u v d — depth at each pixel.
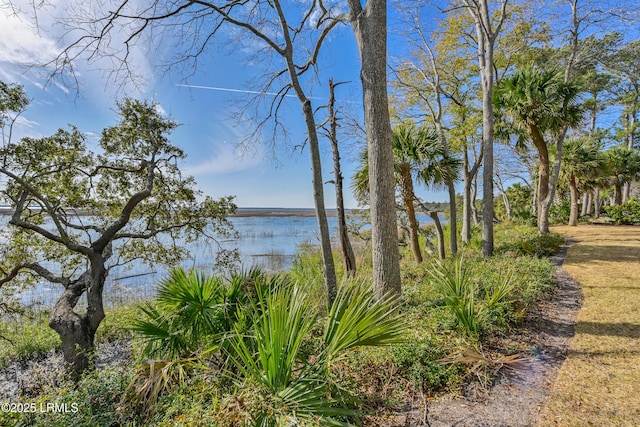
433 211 10.33
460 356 3.09
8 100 5.64
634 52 15.99
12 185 6.18
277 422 1.81
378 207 4.61
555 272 6.73
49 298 10.51
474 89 12.45
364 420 2.47
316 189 6.44
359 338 2.28
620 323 3.95
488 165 9.09
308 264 9.38
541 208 11.84
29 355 6.57
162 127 7.83
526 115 11.09
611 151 20.61
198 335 3.46
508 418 2.40
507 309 4.12
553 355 3.32
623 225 16.64
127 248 8.18
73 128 6.68
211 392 2.56
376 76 4.61
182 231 8.78
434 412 2.53
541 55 13.07
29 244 6.89
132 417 2.71
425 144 9.12
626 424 2.22
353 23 4.89
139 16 5.53
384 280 4.52
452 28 10.82
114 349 6.48
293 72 6.46
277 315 2.20
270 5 6.68
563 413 2.40
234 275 4.09
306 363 2.54
